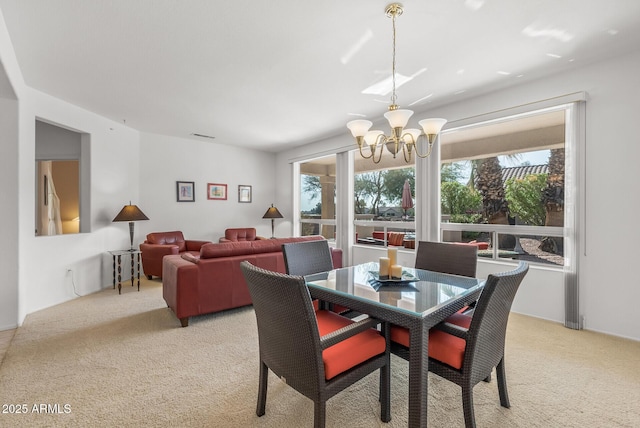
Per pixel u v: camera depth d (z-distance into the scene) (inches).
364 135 84.7
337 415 64.0
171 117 166.1
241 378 78.4
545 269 117.4
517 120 127.8
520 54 98.7
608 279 103.0
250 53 99.0
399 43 92.7
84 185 159.2
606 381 75.9
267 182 261.7
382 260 79.4
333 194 223.6
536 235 123.1
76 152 171.2
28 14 79.0
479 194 139.2
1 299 108.5
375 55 99.8
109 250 171.0
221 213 234.8
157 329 109.5
